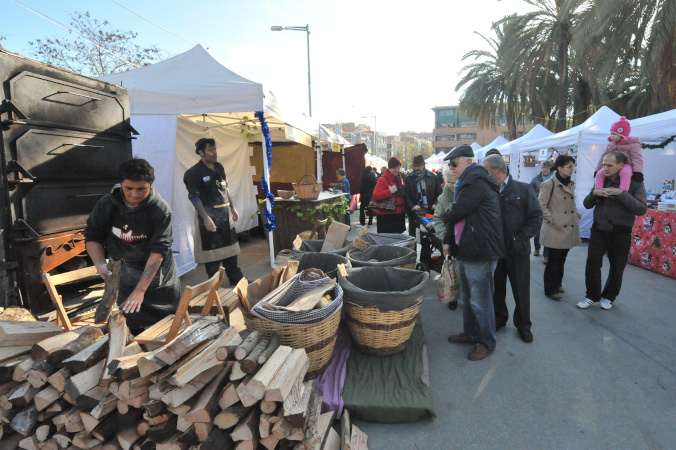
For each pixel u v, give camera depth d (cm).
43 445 209
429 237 520
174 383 191
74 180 383
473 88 2564
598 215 427
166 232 247
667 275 568
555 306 459
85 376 202
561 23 1716
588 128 853
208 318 239
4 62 312
